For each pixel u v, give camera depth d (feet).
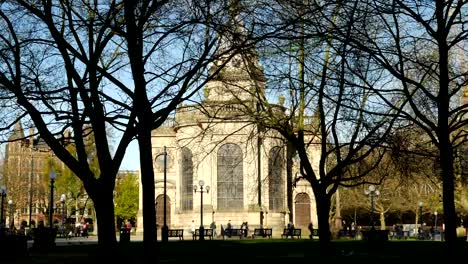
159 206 265.75
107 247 59.77
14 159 302.04
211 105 85.76
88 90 55.93
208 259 82.17
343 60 63.00
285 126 85.40
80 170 59.52
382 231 112.27
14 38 55.62
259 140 93.61
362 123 77.20
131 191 337.93
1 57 57.26
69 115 58.18
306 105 85.46
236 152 214.90
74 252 102.73
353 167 102.27
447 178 58.03
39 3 58.95
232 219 219.00
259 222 217.15
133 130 59.31
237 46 56.54
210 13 58.18
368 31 70.28
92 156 196.13
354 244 125.70
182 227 226.17
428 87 80.07
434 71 63.21
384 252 97.60
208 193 222.07
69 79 58.65
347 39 55.62
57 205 313.12
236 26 58.29
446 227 58.03
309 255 89.92
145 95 56.24
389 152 83.76
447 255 57.52
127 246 119.75
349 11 70.18
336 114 78.79
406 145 81.87
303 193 253.44
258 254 93.56
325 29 60.70
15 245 91.35
